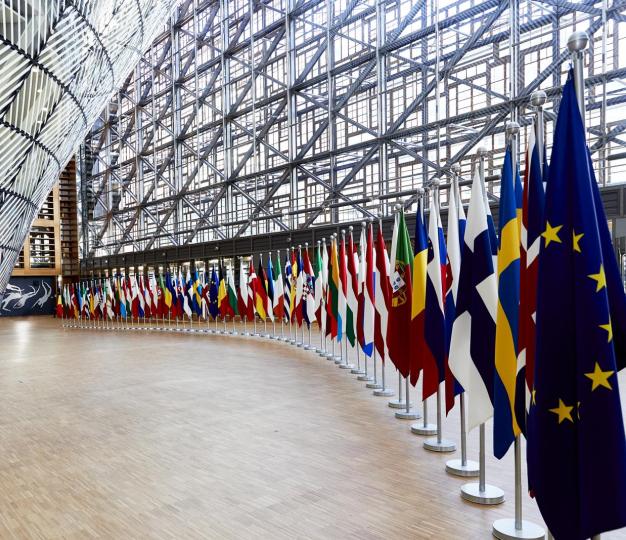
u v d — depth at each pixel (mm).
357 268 11203
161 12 12055
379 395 8773
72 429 7301
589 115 16094
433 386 5871
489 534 3953
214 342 17484
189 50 32688
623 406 7043
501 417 4008
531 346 3557
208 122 31078
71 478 5367
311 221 24203
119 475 5414
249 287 20141
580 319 2834
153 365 12875
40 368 13062
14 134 8586
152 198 36062
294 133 25406
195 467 5586
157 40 35562
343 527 4098
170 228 33844
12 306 43375
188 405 8508
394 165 21281
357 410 7848
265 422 7320
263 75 26469
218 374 11250
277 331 19719
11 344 19297
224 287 20438
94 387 10320
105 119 41531
